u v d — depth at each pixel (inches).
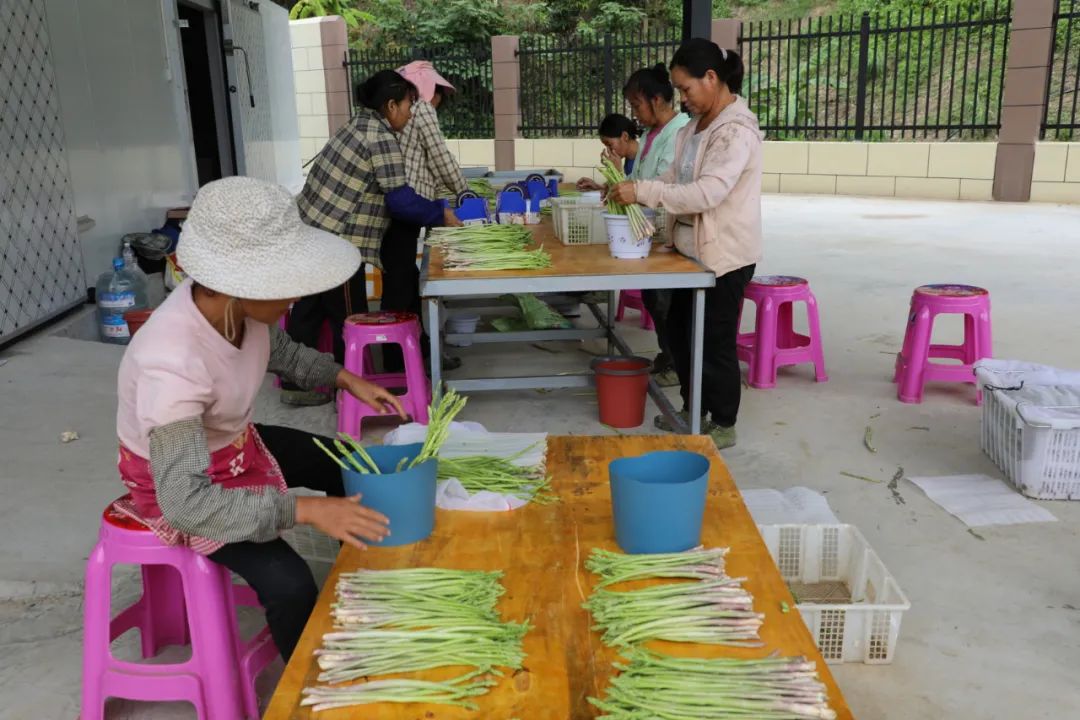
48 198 227.5
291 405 189.8
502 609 66.1
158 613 102.0
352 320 163.5
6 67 209.8
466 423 102.5
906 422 171.0
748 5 725.3
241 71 388.8
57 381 195.9
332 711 55.9
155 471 70.2
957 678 96.5
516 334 212.7
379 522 72.6
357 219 174.4
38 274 223.0
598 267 146.1
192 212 68.8
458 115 618.2
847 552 109.9
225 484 83.0
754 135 143.4
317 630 64.0
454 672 59.1
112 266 261.6
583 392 193.0
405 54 602.9
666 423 169.0
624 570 69.0
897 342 223.6
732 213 146.3
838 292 276.1
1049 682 95.8
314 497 71.7
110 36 265.4
